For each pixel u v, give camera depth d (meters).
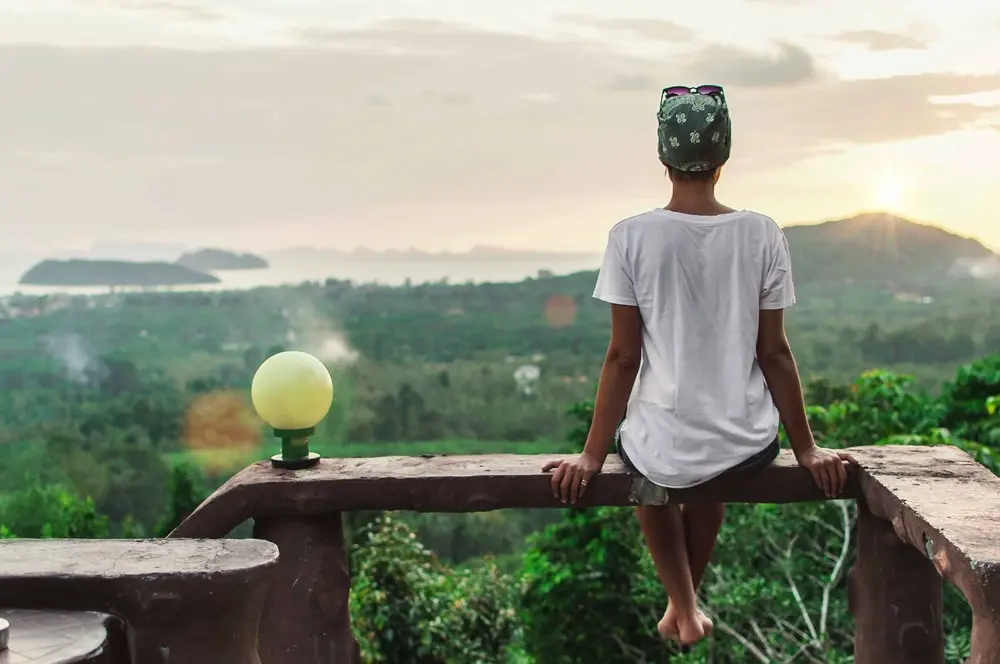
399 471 2.58
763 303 2.44
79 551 1.67
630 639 9.45
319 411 2.67
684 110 2.43
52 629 1.45
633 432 2.51
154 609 1.55
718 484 2.49
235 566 1.58
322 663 2.58
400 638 9.29
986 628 1.71
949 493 2.21
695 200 2.50
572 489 2.48
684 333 2.41
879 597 2.52
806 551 7.07
